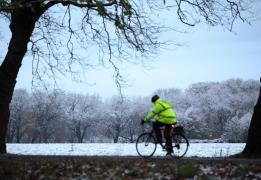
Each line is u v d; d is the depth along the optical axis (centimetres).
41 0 1477
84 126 13225
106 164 1404
